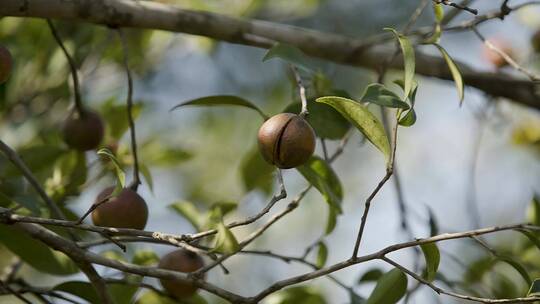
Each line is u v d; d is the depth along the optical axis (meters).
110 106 1.69
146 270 1.42
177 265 1.50
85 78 1.71
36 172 1.59
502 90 1.67
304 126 1.42
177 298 1.50
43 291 1.48
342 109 1.41
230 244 1.39
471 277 1.62
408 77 1.42
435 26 1.52
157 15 1.54
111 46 1.75
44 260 1.51
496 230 1.41
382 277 1.45
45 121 1.74
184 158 1.68
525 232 1.45
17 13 1.48
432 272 1.44
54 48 1.71
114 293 1.54
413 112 1.41
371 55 1.63
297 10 1.89
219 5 1.77
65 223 1.41
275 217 1.45
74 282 1.48
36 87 1.74
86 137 1.56
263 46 1.59
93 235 1.61
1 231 1.50
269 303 1.58
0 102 1.67
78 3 1.50
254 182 1.61
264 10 1.88
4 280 1.54
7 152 1.47
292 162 1.42
